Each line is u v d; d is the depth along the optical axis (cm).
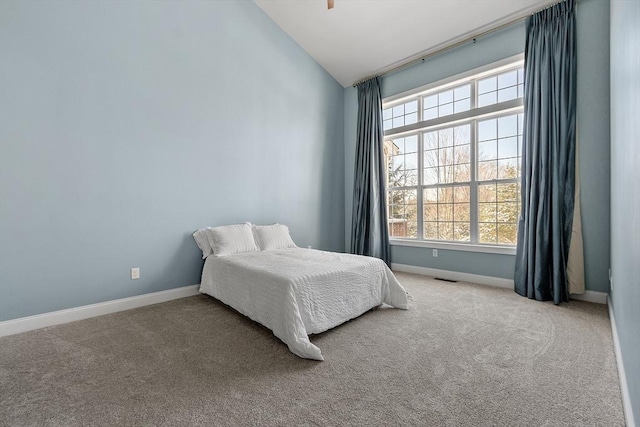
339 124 526
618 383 161
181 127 328
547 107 310
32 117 238
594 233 295
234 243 333
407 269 454
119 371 176
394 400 148
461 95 405
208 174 352
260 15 404
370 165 477
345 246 534
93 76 268
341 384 162
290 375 172
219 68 362
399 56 437
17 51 231
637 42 123
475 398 149
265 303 231
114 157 281
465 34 378
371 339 220
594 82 293
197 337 224
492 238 379
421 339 219
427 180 445
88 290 267
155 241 310
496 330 233
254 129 400
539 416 136
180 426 131
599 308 281
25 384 162
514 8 328
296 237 457
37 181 241
